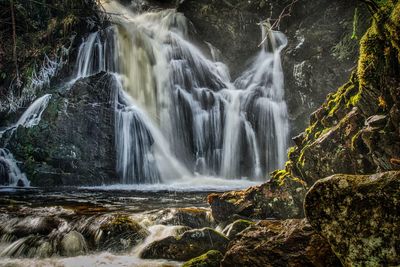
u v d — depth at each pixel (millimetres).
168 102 14383
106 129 12133
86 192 9703
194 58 15578
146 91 14383
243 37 15227
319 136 5465
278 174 6016
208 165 13812
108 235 5242
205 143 14039
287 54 13289
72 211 6426
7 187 10945
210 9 15594
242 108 13961
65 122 11820
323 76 12016
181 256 4645
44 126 11805
